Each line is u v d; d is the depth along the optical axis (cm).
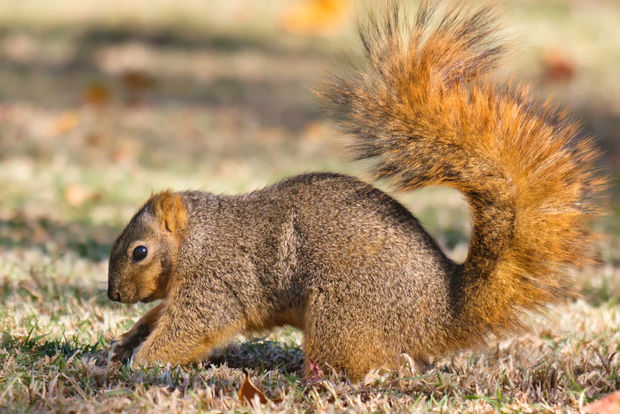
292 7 3828
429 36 870
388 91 869
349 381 805
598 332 1038
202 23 3609
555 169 830
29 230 1527
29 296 1123
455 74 871
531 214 827
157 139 2295
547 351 954
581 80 2928
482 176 836
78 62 3131
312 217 883
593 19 3612
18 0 3828
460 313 840
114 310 1095
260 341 1010
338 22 3572
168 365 846
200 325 905
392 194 898
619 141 2278
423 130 853
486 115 840
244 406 755
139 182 1867
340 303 848
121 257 938
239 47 3403
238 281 904
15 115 2402
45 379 786
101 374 806
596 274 1316
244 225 913
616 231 1594
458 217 1717
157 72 3033
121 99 2680
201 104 2691
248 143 2308
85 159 2072
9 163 1961
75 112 2498
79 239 1481
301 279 873
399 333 841
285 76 3069
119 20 3575
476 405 770
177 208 923
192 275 916
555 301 842
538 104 871
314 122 2519
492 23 876
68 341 941
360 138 877
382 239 856
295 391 793
